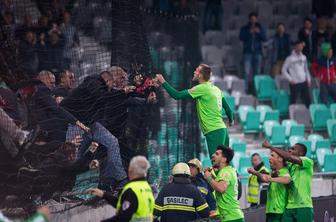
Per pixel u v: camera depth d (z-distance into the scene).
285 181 35.47
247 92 67.06
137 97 35.38
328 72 65.81
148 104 38.41
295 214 36.78
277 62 68.06
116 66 34.69
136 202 25.34
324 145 58.97
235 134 61.72
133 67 36.81
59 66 38.28
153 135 39.31
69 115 32.22
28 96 32.06
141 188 25.61
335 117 64.12
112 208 35.78
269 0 77.62
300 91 65.50
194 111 44.25
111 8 36.75
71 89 34.81
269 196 36.94
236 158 55.12
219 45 73.06
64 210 31.95
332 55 67.12
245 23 75.06
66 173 32.06
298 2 77.81
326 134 64.12
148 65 38.12
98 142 33.53
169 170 40.09
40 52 37.50
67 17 39.72
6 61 32.59
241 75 69.75
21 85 32.34
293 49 68.44
